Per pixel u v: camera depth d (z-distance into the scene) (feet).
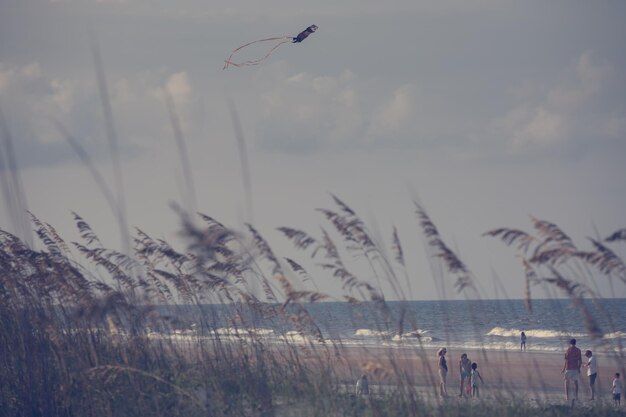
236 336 123.95
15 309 116.98
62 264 113.39
